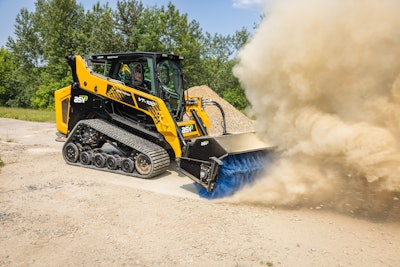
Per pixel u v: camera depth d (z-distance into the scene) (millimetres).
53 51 43594
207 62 47719
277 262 4117
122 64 8367
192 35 38969
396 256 4242
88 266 4004
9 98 56750
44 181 7176
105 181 7270
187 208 5699
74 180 7273
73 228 4930
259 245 4508
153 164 7250
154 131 7988
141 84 7922
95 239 4629
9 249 4348
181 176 7805
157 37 35094
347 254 4301
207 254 4273
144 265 4031
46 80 45625
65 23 44344
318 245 4527
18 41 59938
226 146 6141
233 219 5281
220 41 52531
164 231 4879
